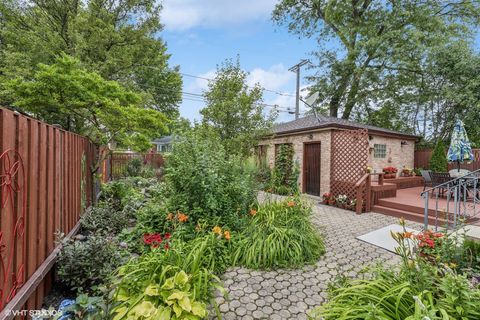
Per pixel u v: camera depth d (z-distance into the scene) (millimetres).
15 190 1980
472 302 1645
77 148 4277
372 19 13227
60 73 4703
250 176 5023
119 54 11477
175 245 2787
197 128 6188
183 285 2057
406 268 2109
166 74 17359
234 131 6820
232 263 3293
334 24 14484
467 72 10117
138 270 2223
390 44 12016
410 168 10773
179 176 4055
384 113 14906
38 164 2455
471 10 12102
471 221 4570
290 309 2486
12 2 9898
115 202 5859
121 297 2037
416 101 12961
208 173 3832
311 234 3885
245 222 3979
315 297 2678
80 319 1867
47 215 2697
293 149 9539
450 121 11336
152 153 14438
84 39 10148
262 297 2668
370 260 3514
